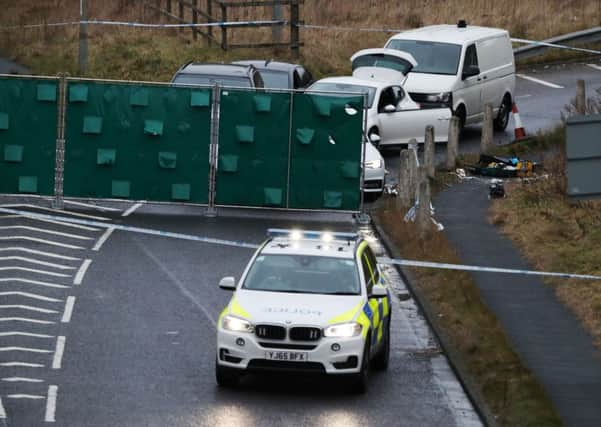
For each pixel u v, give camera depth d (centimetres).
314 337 4788
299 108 8475
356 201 8500
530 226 7988
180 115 8512
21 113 8512
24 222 8056
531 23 15512
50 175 8569
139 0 14712
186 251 7438
